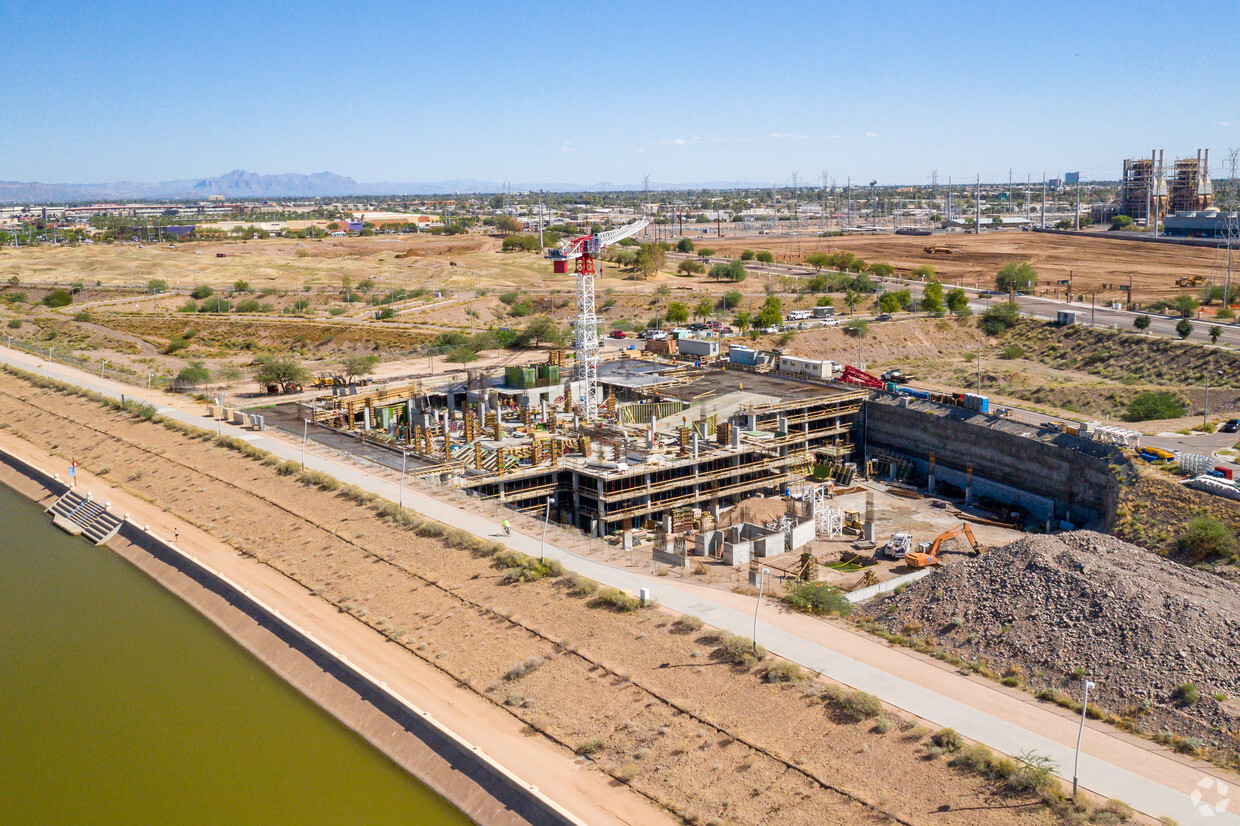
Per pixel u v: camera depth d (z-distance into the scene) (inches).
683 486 4901.6
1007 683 2591.0
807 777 2197.3
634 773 2305.6
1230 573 3444.9
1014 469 5221.5
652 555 3986.2
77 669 3102.9
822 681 2534.5
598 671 2716.5
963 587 3093.0
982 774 2132.1
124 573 3981.3
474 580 3324.3
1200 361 6752.0
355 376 7101.4
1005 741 2272.4
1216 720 2329.0
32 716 2815.0
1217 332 7121.1
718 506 5098.4
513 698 2655.0
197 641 3314.5
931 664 2679.6
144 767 2551.7
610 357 7667.3
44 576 3939.5
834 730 2335.1
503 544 3558.1
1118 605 2763.3
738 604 3068.4
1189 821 1962.4
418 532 3732.8
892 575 3944.4
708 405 5925.2
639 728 2454.5
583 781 2306.8
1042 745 2257.6
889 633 2903.5
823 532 4530.0
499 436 5231.3
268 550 3865.7
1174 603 2714.1
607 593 3061.0
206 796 2418.8
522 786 2281.0
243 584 3570.4
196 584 3708.2
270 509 4242.1
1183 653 2544.3
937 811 2049.7
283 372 6540.4
